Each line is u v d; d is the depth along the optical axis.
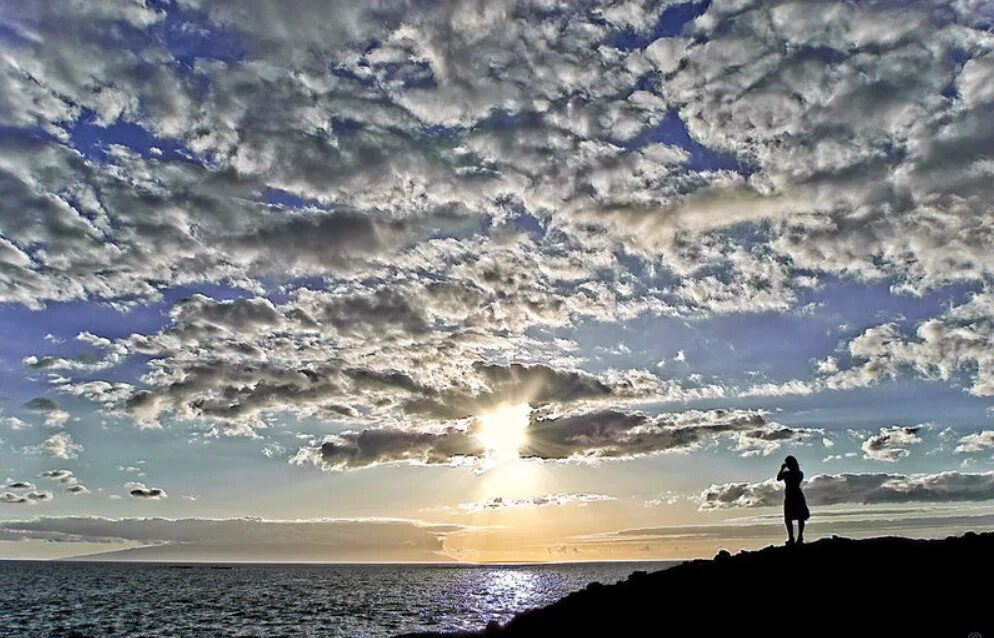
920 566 30.98
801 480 35.28
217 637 65.88
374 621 78.06
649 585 35.88
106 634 69.19
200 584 162.62
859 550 33.28
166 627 74.12
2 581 159.00
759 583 31.70
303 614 86.31
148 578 191.75
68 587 143.38
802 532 34.91
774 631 27.41
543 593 125.44
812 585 30.50
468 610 90.31
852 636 25.97
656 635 29.52
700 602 31.34
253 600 110.62
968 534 34.16
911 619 26.64
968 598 27.75
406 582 173.12
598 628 31.95
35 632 71.06
